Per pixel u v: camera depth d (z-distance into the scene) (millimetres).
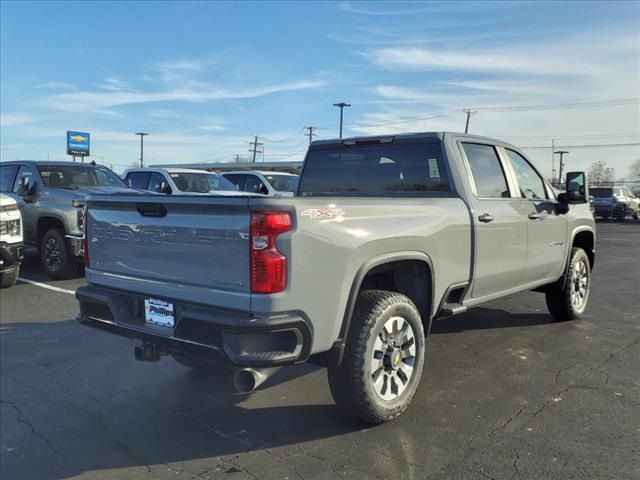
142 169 12953
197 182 12859
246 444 3516
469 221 4406
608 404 4023
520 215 5074
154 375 4758
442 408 3973
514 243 5000
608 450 3354
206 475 3166
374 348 3541
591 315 6691
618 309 7027
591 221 6523
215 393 4336
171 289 3438
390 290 4180
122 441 3590
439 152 4605
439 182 4586
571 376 4590
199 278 3293
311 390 4348
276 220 3016
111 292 3863
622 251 14203
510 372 4691
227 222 3131
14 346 5586
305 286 3121
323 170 5398
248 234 3035
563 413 3875
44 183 9719
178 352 3461
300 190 5566
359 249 3404
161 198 3445
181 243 3375
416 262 3973
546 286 6242
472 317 6559
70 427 3801
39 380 4668
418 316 3850
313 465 3244
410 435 3578
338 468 3205
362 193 5066
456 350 5293
